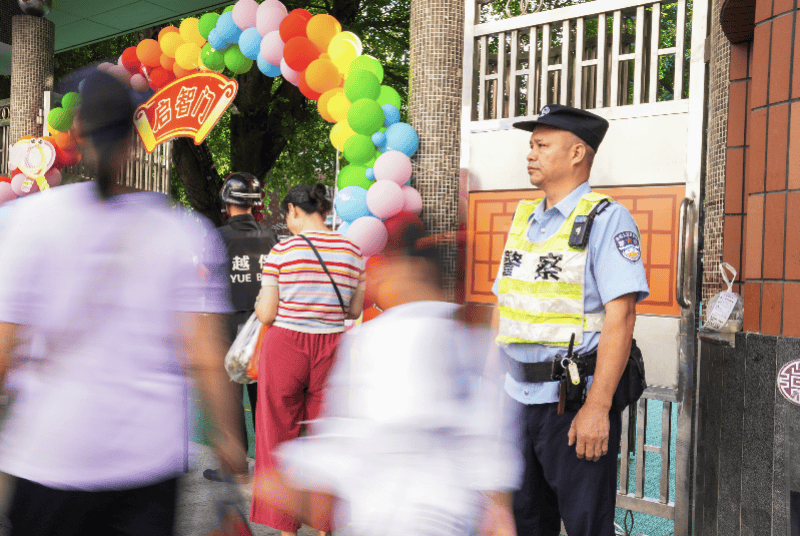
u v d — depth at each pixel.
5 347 1.59
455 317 1.57
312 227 3.06
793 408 2.19
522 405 2.21
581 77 3.34
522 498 2.23
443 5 3.72
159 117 5.86
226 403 1.92
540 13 3.44
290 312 2.91
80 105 1.66
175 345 1.73
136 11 8.73
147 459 1.64
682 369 2.95
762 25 2.38
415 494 1.46
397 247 1.58
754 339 2.33
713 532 2.55
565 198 2.22
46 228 1.58
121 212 1.65
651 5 3.11
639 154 3.10
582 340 2.12
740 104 2.85
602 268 2.08
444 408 1.50
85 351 1.59
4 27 8.81
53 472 1.56
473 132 3.66
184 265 1.72
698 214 2.92
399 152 3.72
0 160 8.05
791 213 2.22
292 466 1.76
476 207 3.63
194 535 2.71
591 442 2.03
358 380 1.55
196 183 10.62
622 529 3.24
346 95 4.02
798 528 2.17
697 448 2.73
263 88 10.70
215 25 5.23
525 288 2.23
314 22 4.21
